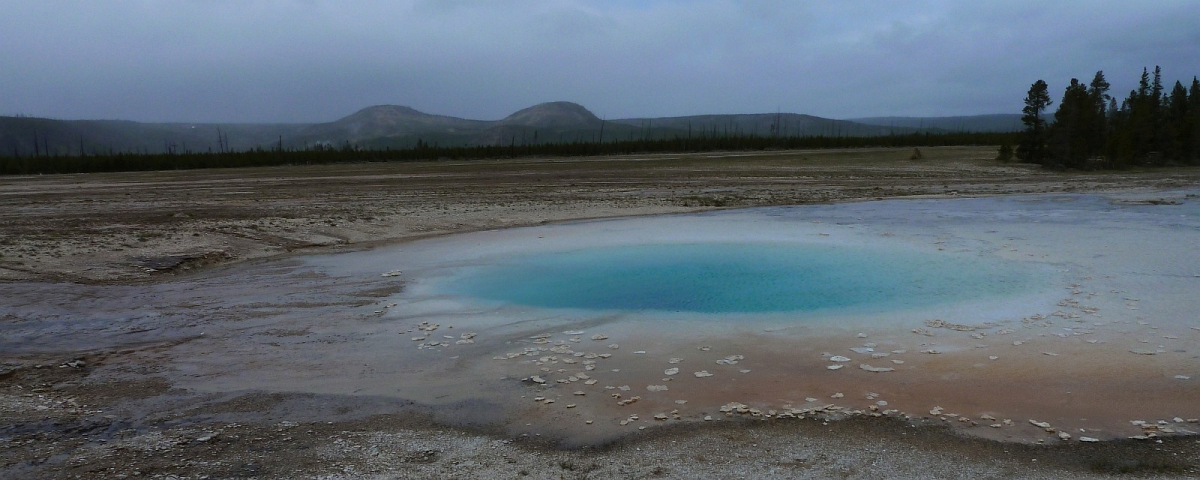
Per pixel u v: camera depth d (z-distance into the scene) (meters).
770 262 13.48
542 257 14.53
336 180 41.59
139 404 6.43
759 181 37.31
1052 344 7.79
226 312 10.01
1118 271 11.85
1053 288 10.66
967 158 55.91
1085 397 6.21
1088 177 39.84
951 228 17.97
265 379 7.14
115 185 39.97
